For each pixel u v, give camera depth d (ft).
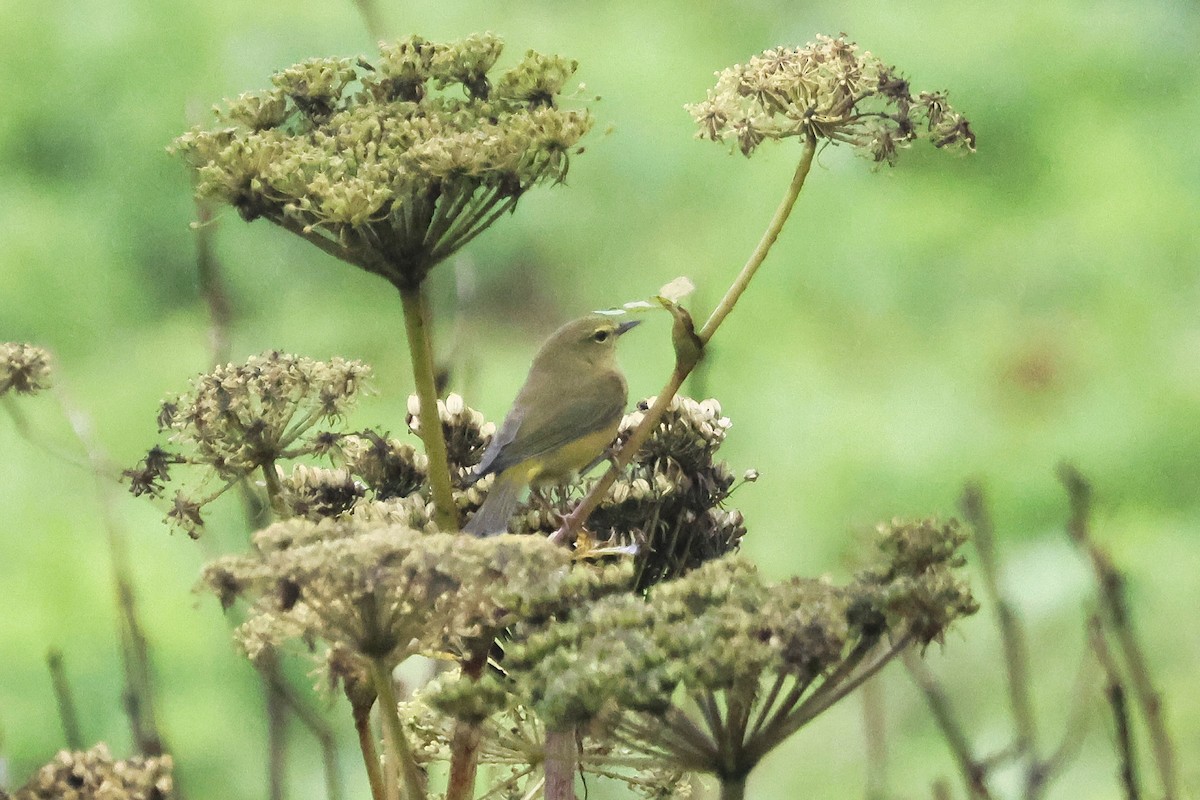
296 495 19.48
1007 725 39.09
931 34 64.49
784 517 53.52
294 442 20.06
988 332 58.23
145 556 44.32
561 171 17.54
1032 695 40.32
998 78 63.93
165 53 58.39
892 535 16.31
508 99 19.07
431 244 17.43
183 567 44.14
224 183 17.43
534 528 20.68
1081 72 63.57
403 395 55.01
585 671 14.52
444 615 15.67
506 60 61.31
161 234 56.49
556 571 15.64
